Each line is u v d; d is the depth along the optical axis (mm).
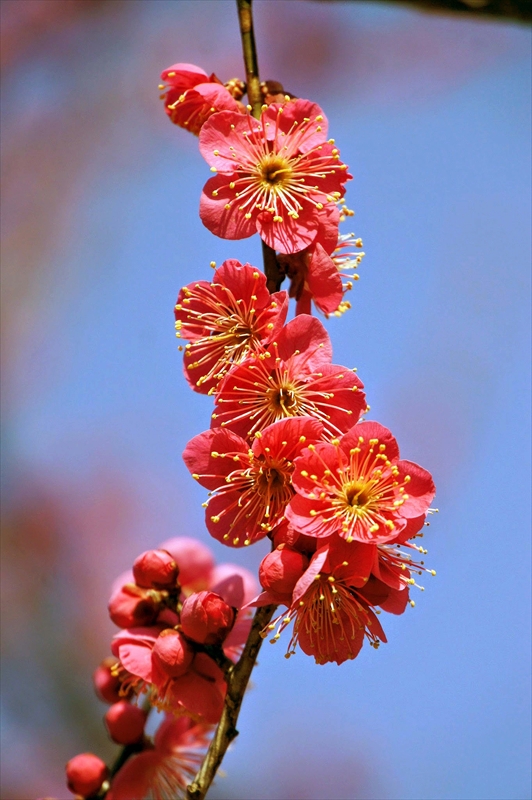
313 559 523
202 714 546
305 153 550
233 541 539
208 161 547
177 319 550
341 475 530
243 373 539
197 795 530
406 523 530
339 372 538
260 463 535
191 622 542
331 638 533
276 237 545
